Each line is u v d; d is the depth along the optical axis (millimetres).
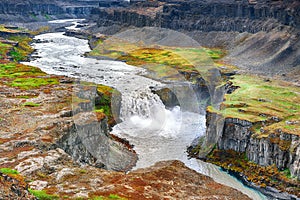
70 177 64375
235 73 183625
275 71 198625
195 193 69938
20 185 53938
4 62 198250
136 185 64812
